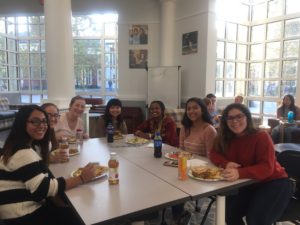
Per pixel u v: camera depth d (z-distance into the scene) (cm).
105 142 257
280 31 532
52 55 371
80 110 269
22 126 136
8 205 128
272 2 543
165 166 178
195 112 219
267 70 563
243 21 573
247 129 172
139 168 173
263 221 155
